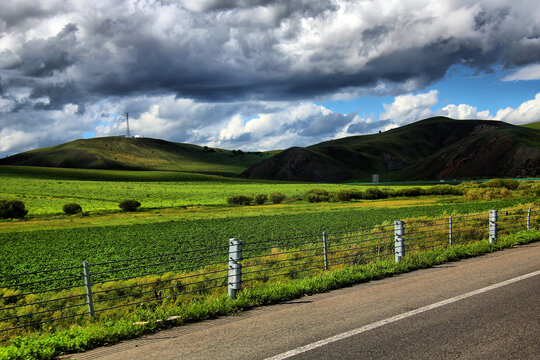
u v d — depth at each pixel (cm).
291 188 12900
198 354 531
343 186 13938
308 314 697
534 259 1136
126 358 536
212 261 1928
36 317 1002
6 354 548
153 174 18150
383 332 583
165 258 2130
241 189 12375
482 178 17375
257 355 515
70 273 1834
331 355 505
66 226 4400
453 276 955
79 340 601
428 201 6750
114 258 2267
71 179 14712
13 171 15300
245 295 819
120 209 6638
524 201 5169
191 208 6831
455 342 539
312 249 1650
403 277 984
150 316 714
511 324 603
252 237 2909
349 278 952
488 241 1465
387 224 2228
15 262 2244
